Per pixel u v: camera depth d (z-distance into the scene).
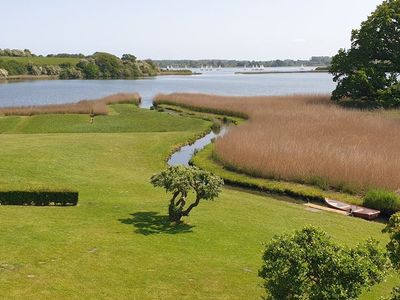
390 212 24.33
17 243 15.05
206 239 17.08
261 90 130.50
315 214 22.84
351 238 18.75
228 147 34.03
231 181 29.91
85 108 59.31
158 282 13.08
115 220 18.77
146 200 22.69
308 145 32.84
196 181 18.47
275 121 44.88
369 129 39.28
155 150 37.88
